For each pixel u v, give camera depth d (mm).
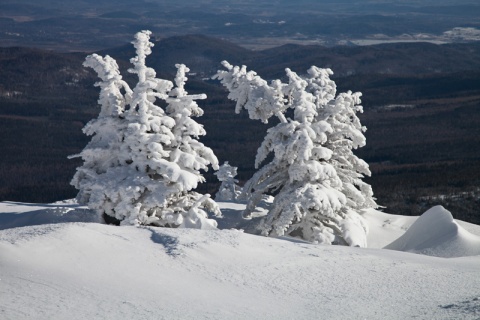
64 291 13531
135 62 28641
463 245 26062
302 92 29812
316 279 16375
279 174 31266
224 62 31344
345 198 29734
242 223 32531
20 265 14898
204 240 18875
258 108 30766
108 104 29656
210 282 15531
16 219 31469
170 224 27625
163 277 15477
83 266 15484
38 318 11773
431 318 12648
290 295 15000
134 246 17719
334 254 19266
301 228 31094
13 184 161875
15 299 12695
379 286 15836
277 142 29625
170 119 28250
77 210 30703
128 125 27906
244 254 18109
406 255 20734
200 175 28797
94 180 28312
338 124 31297
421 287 15680
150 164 27500
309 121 29938
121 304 13109
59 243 16703
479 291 15008
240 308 13602
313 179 29281
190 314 12859
